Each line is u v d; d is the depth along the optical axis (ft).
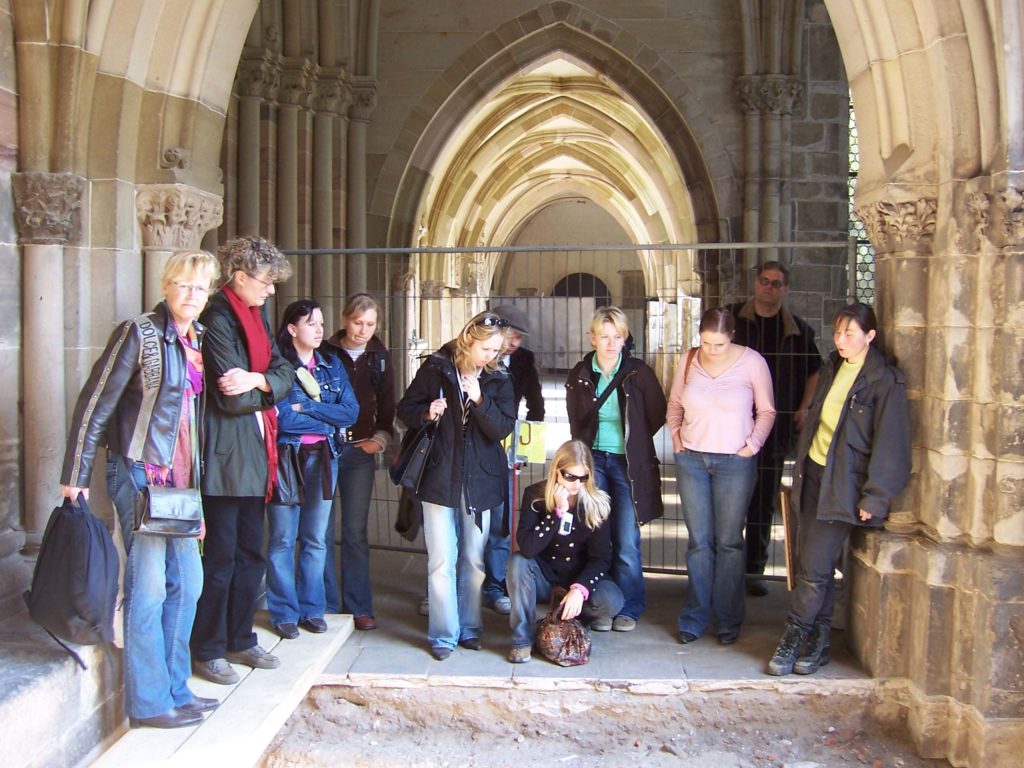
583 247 17.92
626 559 16.96
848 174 37.45
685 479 16.37
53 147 13.43
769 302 18.67
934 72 13.87
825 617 15.39
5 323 13.16
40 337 13.42
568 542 15.75
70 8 13.17
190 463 12.54
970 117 13.60
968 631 13.75
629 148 59.31
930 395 14.47
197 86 14.79
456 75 38.63
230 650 14.48
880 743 14.53
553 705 14.87
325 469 15.81
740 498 16.02
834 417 14.75
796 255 37.63
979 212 13.42
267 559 15.70
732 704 14.79
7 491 13.28
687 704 14.79
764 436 15.99
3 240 13.09
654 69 38.04
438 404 15.12
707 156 37.99
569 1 38.22
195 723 12.62
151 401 11.83
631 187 74.13
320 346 16.69
